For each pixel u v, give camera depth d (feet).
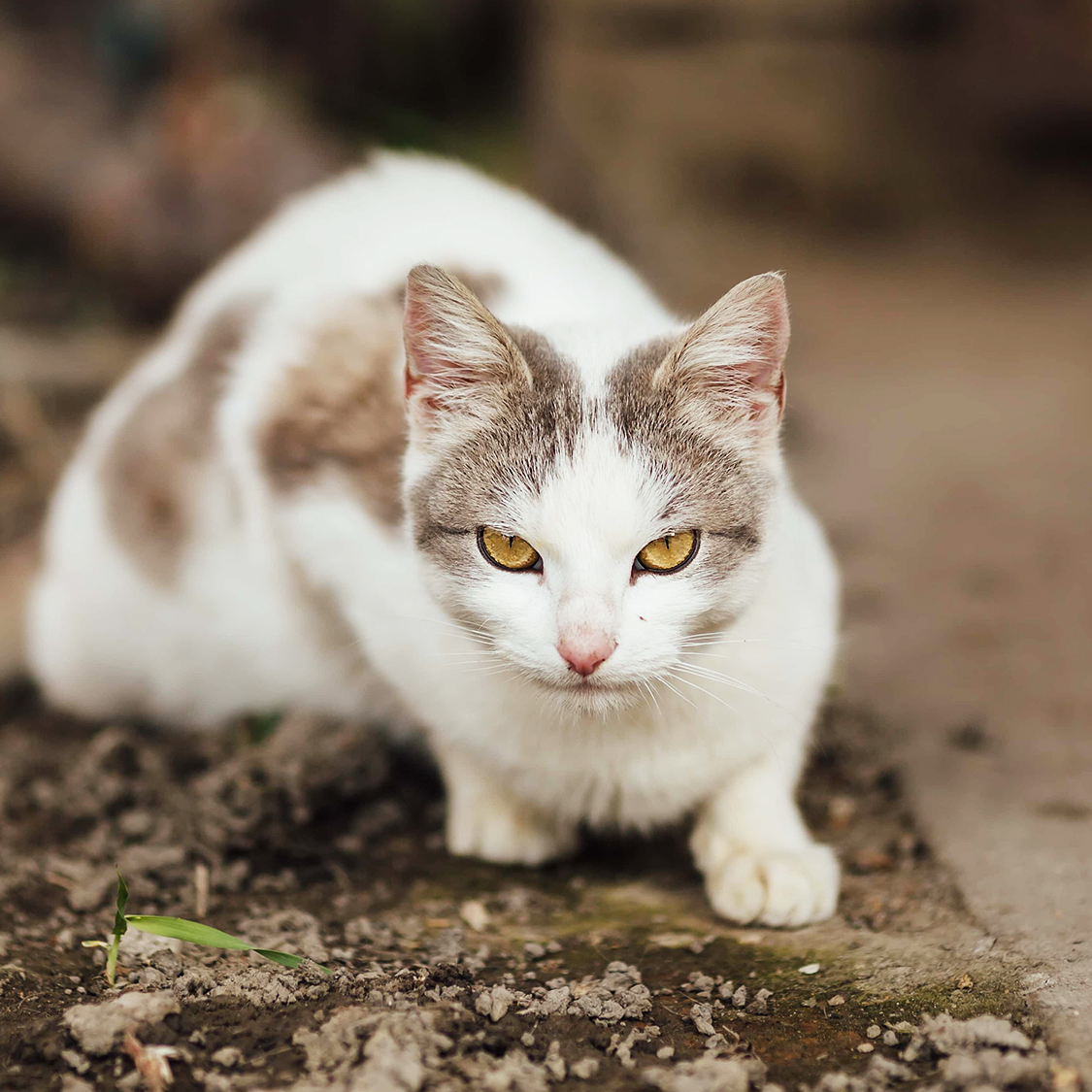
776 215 8.62
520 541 2.79
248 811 3.05
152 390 3.36
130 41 6.63
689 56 8.63
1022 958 2.69
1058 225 8.75
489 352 2.80
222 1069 2.56
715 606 2.81
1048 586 3.68
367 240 3.27
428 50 8.96
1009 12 8.75
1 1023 2.62
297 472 3.07
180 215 5.55
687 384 2.80
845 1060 2.59
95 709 3.51
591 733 2.87
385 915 2.88
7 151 6.46
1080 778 3.05
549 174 7.49
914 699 3.30
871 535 4.02
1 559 3.90
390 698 3.18
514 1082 2.54
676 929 2.83
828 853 2.88
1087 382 5.90
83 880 2.92
